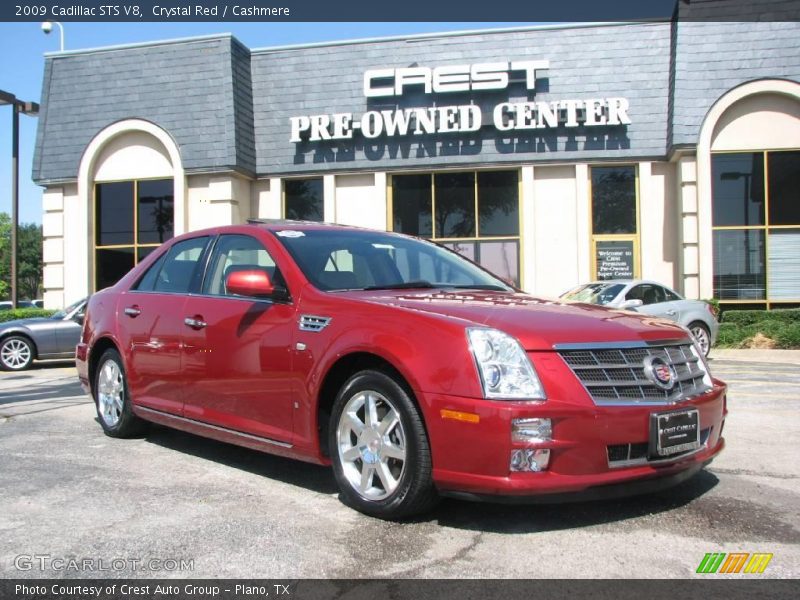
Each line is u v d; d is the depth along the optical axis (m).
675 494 4.14
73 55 17.66
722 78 15.07
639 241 15.87
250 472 4.73
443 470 3.37
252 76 17.36
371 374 3.72
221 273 4.97
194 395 4.86
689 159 15.18
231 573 3.09
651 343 3.67
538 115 15.68
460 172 16.52
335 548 3.35
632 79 15.74
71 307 12.91
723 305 15.38
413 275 4.91
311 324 4.08
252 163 17.08
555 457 3.24
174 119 16.83
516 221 16.30
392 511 3.59
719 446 3.97
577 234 15.86
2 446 5.54
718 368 10.94
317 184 17.27
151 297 5.45
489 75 15.85
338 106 16.80
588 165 15.90
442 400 3.37
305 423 4.03
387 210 16.67
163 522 3.73
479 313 3.68
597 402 3.33
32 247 72.44
